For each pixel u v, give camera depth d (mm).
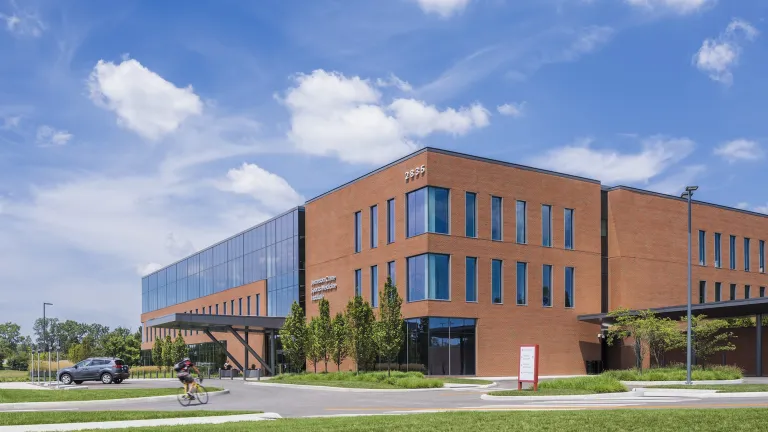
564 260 50125
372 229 50531
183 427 16141
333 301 54719
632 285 52531
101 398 26969
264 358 64562
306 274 59531
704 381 35344
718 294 57938
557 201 50438
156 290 104250
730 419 14734
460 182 45969
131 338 110000
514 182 48469
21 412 20641
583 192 51969
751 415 15289
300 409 22688
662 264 54531
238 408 23344
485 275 46250
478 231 46375
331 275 55344
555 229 50062
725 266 58875
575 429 14117
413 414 18438
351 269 52469
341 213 54531
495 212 47531
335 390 34906
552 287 49344
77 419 18531
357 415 18984
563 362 48875
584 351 50188
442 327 44062
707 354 46906
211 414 19766
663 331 42562
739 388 27156
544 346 48188
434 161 45094
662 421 14773
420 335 43938
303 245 60719
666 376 36469
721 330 48750
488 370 45281
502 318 46531
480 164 47000
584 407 20297
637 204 54031
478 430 14305
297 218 61031
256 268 69812
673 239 55594
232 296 75750
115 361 46031
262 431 14836
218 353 76688
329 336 45062
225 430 15258
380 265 48844
